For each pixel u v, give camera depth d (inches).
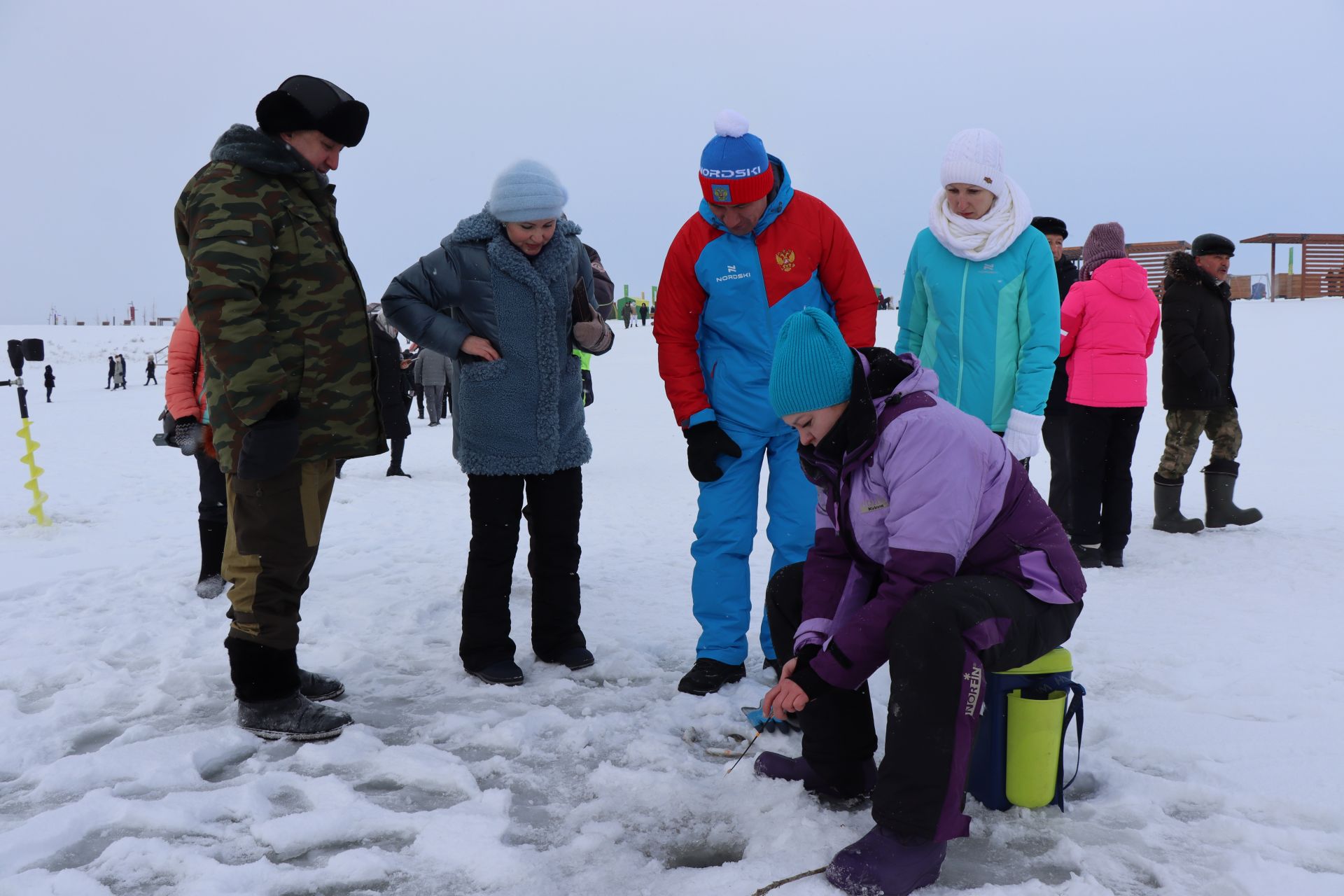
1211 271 237.5
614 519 278.1
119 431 652.1
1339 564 199.3
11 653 145.1
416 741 112.4
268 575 111.3
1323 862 81.4
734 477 131.0
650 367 1035.3
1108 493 205.0
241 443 105.7
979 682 78.0
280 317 109.6
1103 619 160.1
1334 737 107.3
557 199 127.6
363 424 116.4
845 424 84.7
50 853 85.9
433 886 80.4
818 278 132.1
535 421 131.3
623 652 144.5
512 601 183.0
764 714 86.7
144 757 103.9
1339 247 1459.2
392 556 223.9
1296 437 428.8
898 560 81.6
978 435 84.2
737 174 121.0
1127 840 85.8
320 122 109.9
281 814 93.5
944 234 146.3
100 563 214.8
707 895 77.4
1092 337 203.3
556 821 93.0
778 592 100.0
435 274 130.6
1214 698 120.8
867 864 76.2
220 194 104.8
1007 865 82.0
